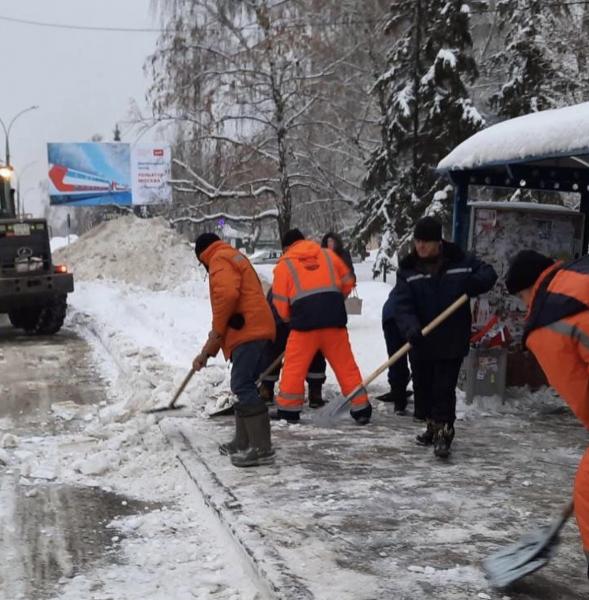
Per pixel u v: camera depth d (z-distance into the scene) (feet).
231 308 15.42
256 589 10.68
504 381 21.21
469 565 10.90
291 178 76.23
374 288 51.96
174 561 11.71
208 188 75.36
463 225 21.90
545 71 62.59
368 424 19.39
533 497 13.85
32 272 36.45
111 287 55.98
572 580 10.55
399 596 9.89
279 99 71.15
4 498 14.34
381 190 67.00
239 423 16.02
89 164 115.24
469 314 16.35
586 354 8.66
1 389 24.49
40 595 10.59
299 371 19.26
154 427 18.81
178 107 72.02
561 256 21.91
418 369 19.25
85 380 25.94
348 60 75.82
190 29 71.77
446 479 14.84
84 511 13.76
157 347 30.01
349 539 11.72
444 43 60.23
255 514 12.69
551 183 22.09
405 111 60.54
